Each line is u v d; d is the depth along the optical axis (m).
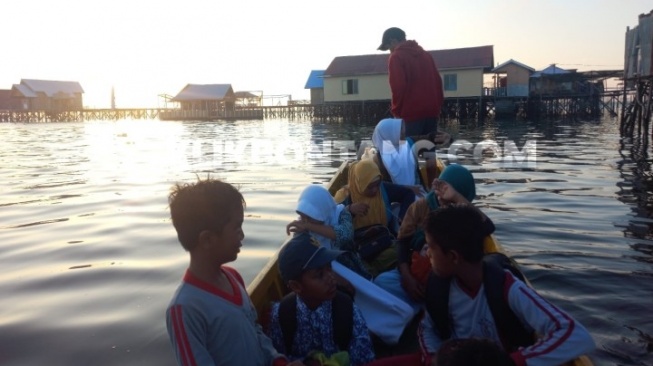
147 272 5.78
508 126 34.16
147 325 4.48
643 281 5.19
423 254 3.51
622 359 3.82
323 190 3.73
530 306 2.41
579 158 15.37
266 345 2.59
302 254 2.79
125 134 34.53
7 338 4.29
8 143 27.14
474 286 2.55
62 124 57.22
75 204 9.72
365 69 40.19
